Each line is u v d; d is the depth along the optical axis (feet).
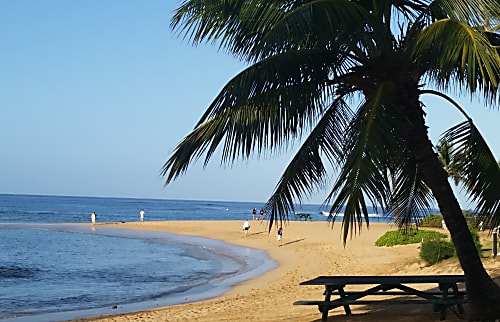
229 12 25.96
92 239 144.05
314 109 24.56
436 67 23.25
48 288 67.92
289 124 24.06
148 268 87.76
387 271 63.21
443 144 26.94
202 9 26.91
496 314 24.72
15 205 472.44
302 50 23.20
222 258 101.65
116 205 603.67
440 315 29.71
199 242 136.26
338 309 35.86
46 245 124.77
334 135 26.55
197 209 538.06
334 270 73.92
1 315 50.98
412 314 31.35
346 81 24.21
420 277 31.24
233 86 22.76
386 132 21.58
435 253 58.85
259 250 114.32
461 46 20.38
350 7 21.99
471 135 26.16
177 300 58.75
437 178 24.70
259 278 73.31
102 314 50.93
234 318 39.50
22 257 100.53
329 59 23.93
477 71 25.22
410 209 32.19
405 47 23.50
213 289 65.82
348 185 20.12
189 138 24.13
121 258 102.06
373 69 23.62
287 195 24.93
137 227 186.60
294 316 36.65
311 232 153.38
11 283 71.26
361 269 71.61
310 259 91.81
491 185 25.64
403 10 27.14
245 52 25.70
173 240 142.41
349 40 22.91
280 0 24.45
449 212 25.18
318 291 54.13
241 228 174.60
